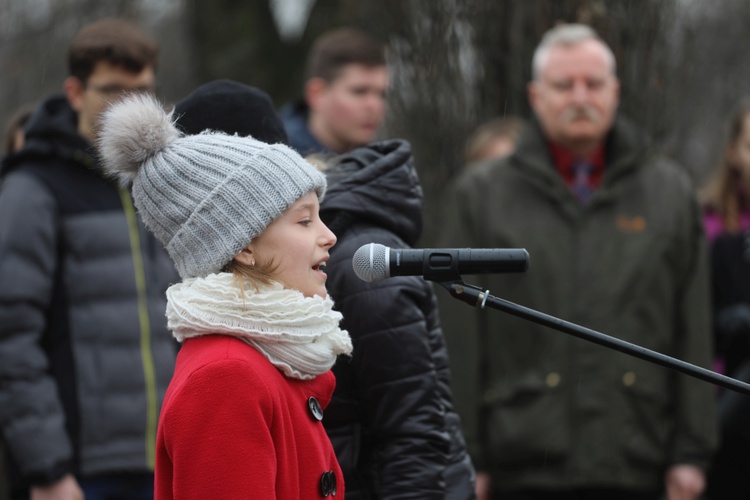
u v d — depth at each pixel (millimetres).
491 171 12836
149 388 11062
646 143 12828
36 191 11008
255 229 6633
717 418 12898
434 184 16062
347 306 7883
